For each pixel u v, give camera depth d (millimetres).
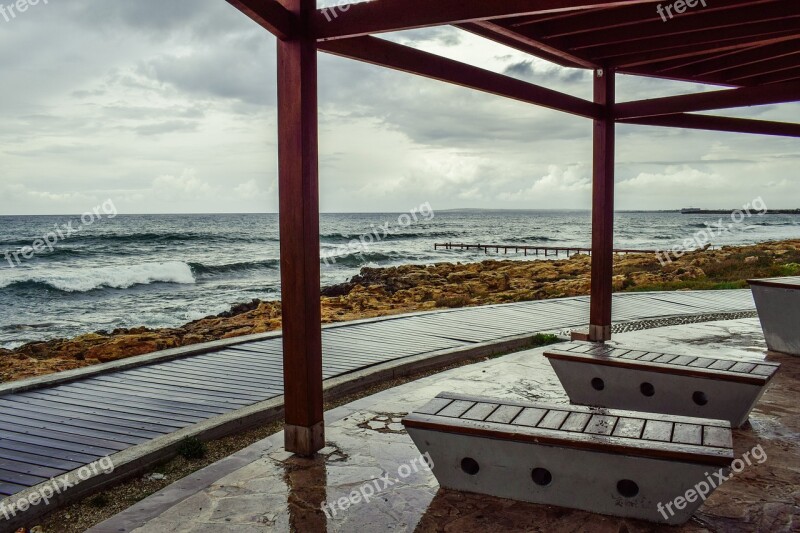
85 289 22000
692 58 6664
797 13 4488
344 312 13469
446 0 3494
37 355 9531
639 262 25547
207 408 5059
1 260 29766
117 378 6098
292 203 3846
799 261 21547
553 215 152125
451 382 5914
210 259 31969
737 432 4402
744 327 8852
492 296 16031
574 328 8789
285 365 4008
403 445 4191
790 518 3070
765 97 6211
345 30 3676
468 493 3406
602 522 3025
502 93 5547
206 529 3004
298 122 3760
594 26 5207
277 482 3576
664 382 4582
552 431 3127
